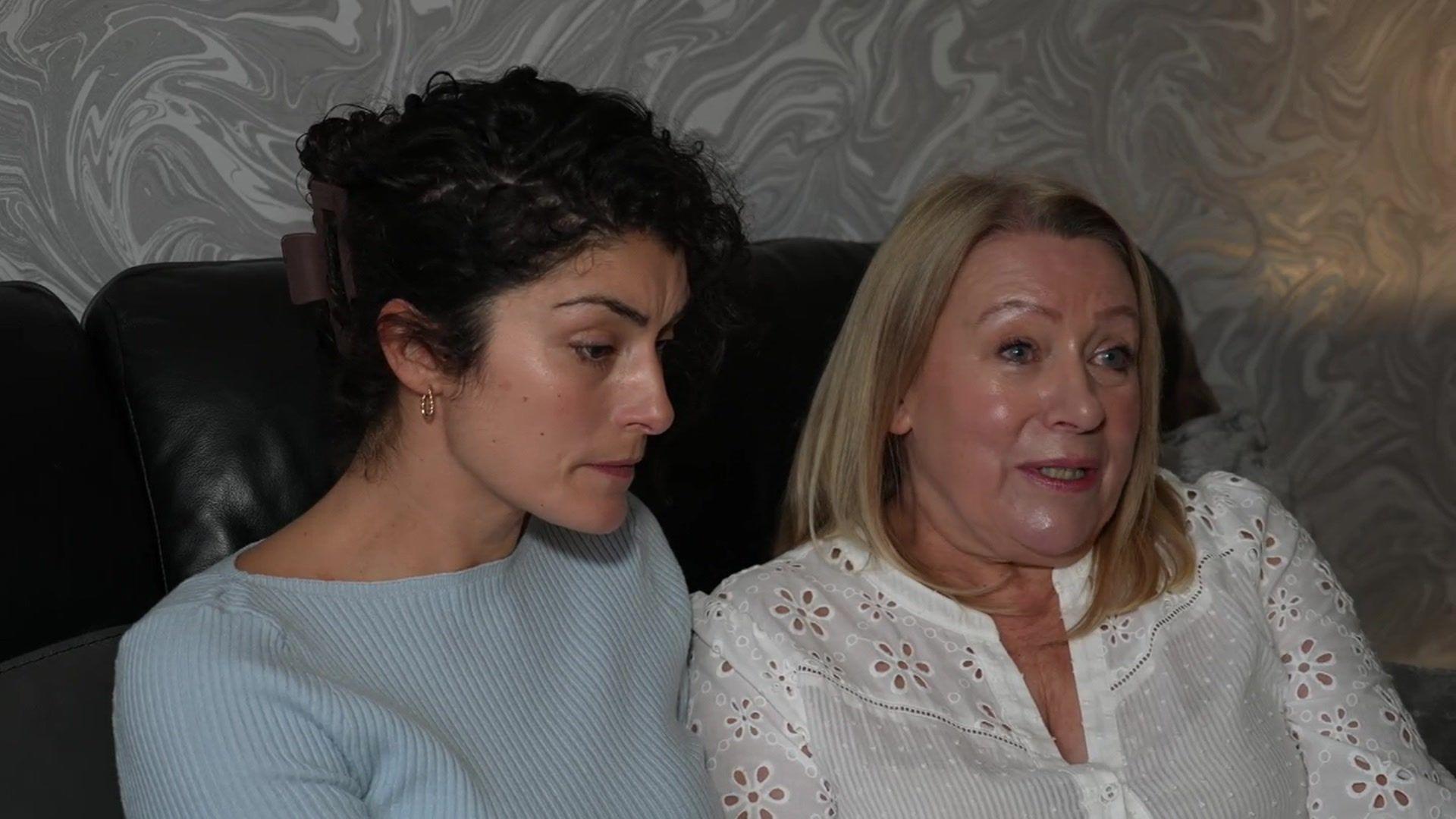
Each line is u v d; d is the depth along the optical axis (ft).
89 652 3.28
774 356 5.09
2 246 4.81
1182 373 5.82
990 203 4.12
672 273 3.17
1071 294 4.02
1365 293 8.18
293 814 2.88
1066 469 4.04
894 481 4.42
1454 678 5.27
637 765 3.60
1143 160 7.49
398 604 3.27
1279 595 4.50
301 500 3.99
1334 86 7.86
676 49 6.03
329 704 3.00
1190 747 4.04
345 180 3.16
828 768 3.80
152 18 4.91
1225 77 7.59
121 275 4.07
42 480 3.59
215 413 3.92
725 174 4.71
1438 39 8.00
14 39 4.72
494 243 2.96
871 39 6.55
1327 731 4.31
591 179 2.99
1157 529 4.37
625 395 3.15
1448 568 8.69
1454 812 4.15
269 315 4.09
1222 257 7.84
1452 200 8.21
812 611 4.06
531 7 5.62
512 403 3.07
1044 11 7.02
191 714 2.89
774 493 5.05
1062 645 4.20
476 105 3.05
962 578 4.26
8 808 2.88
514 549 3.60
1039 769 3.85
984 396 4.04
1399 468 8.51
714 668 3.99
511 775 3.31
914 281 4.15
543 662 3.54
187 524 3.86
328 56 5.22
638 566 3.95
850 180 6.65
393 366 3.15
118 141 4.91
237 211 5.16
